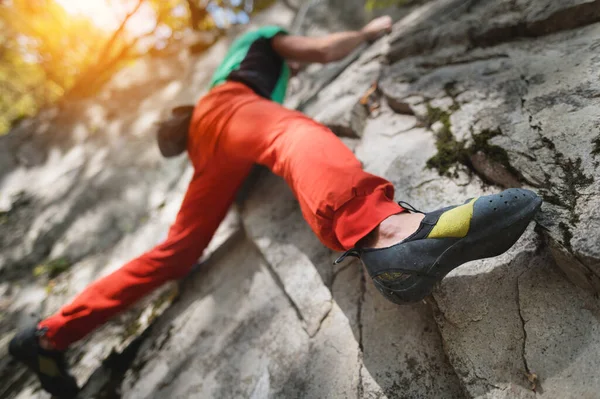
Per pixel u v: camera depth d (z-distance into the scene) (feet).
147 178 10.37
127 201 9.96
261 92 6.31
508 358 3.38
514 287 3.64
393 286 3.59
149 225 8.97
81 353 6.70
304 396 4.29
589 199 3.46
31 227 10.40
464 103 5.18
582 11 4.94
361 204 3.78
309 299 5.00
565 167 3.82
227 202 6.29
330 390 4.17
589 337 3.17
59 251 9.43
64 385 5.93
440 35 6.50
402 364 3.96
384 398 3.84
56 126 13.80
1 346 7.54
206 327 5.89
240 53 6.59
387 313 4.37
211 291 6.47
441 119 5.23
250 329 5.39
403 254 3.48
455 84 5.55
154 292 7.20
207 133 5.77
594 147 3.73
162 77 14.07
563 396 3.05
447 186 4.68
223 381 5.02
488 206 3.32
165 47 15.47
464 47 6.14
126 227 9.31
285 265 5.53
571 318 3.31
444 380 3.70
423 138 5.37
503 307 3.60
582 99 4.19
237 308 5.82
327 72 9.11
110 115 13.25
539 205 3.32
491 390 3.31
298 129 4.67
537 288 3.55
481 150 4.51
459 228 3.34
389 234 3.63
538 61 5.01
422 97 5.74
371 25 7.11
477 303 3.71
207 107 5.94
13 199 11.66
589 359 3.09
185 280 7.03
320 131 4.59
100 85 15.25
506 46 5.65
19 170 12.79
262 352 5.01
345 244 3.80
